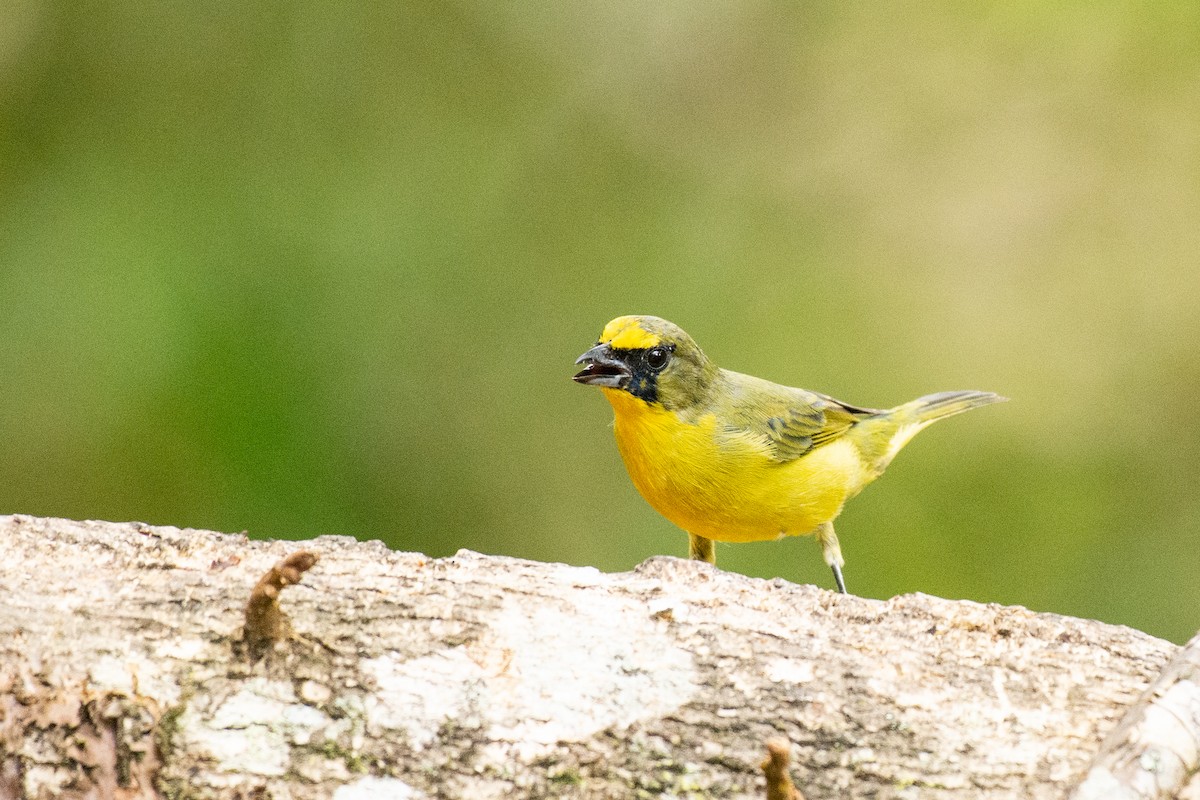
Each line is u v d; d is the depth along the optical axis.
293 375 12.65
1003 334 15.50
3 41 13.12
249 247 12.98
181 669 5.51
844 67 16.11
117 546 5.98
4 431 12.08
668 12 15.39
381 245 13.48
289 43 13.88
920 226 15.84
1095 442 15.00
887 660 5.68
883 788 5.38
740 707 5.54
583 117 15.13
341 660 5.59
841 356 15.09
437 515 13.39
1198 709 5.25
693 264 15.13
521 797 5.40
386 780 5.40
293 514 12.49
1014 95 16.50
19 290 12.34
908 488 14.72
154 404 12.21
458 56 14.46
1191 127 16.23
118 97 13.32
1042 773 5.36
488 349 13.89
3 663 5.49
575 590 5.90
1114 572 14.35
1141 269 15.79
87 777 5.40
